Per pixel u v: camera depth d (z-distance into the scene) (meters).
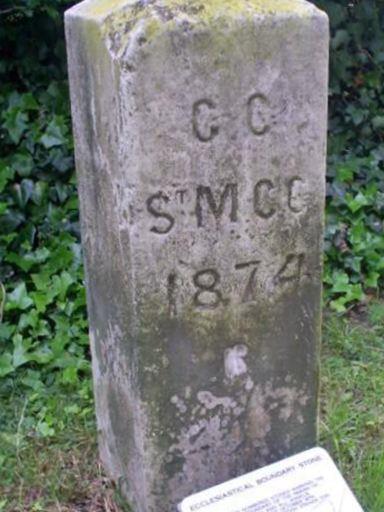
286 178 1.13
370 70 2.36
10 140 2.06
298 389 1.25
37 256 1.85
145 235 1.08
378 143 2.36
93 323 1.31
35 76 2.16
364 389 1.61
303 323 1.22
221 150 1.08
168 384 1.16
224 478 1.25
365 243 2.04
